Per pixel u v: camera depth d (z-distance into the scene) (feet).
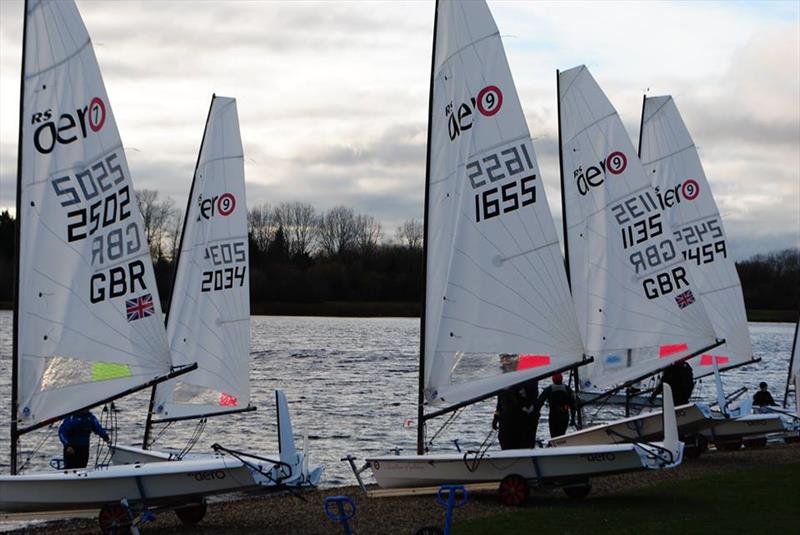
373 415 215.51
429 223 103.45
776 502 95.04
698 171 177.68
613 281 146.41
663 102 176.96
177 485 87.92
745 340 179.01
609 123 147.23
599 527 83.46
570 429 149.69
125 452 105.09
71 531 93.20
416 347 474.49
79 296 96.94
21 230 94.58
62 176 96.43
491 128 105.19
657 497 98.53
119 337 98.94
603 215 146.72
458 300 103.76
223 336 141.59
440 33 104.37
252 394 256.52
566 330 105.91
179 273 141.38
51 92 96.17
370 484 120.26
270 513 97.25
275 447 171.22
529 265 105.60
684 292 147.95
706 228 177.78
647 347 146.82
